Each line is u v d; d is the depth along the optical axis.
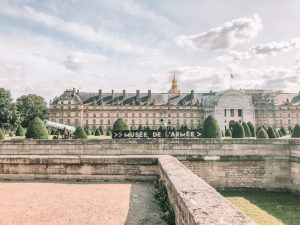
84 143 24.64
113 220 8.88
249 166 23.83
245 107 132.38
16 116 82.81
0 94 81.06
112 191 13.45
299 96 152.50
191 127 142.25
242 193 22.95
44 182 15.93
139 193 13.04
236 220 4.73
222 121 132.00
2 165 16.77
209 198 6.38
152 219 9.09
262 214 17.17
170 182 9.38
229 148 23.94
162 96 151.38
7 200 11.35
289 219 16.16
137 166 16.59
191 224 5.28
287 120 145.12
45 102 121.06
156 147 24.25
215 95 142.75
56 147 24.72
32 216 9.12
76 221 8.67
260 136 42.22
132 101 147.62
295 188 22.80
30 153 24.83
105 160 16.66
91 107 142.75
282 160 23.69
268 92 152.62
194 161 23.86
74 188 14.15
